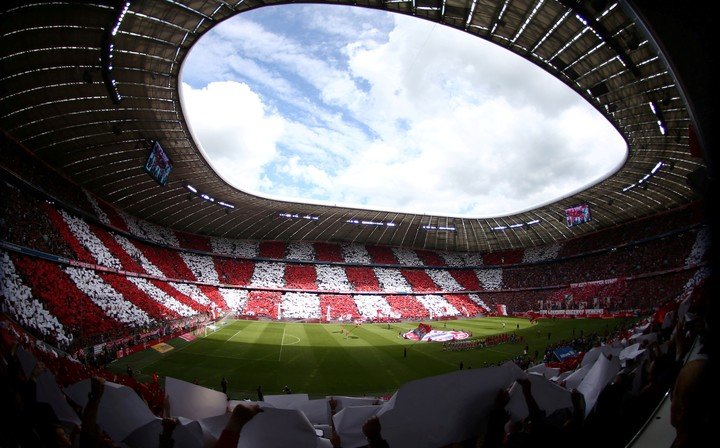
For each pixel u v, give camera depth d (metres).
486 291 75.94
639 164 44.44
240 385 23.56
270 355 31.89
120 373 24.58
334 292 69.00
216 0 23.47
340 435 3.83
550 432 3.64
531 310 66.94
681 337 5.36
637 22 8.06
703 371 2.03
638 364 6.25
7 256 27.05
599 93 30.27
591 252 68.19
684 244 55.59
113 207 50.22
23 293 25.22
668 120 32.69
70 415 4.07
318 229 72.81
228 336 40.16
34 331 22.89
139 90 29.30
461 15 25.12
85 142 35.31
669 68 7.92
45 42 22.80
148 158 34.53
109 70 25.23
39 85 26.42
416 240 80.88
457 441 3.46
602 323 47.88
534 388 3.95
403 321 62.72
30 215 32.19
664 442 3.36
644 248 60.78
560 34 25.23
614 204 59.56
